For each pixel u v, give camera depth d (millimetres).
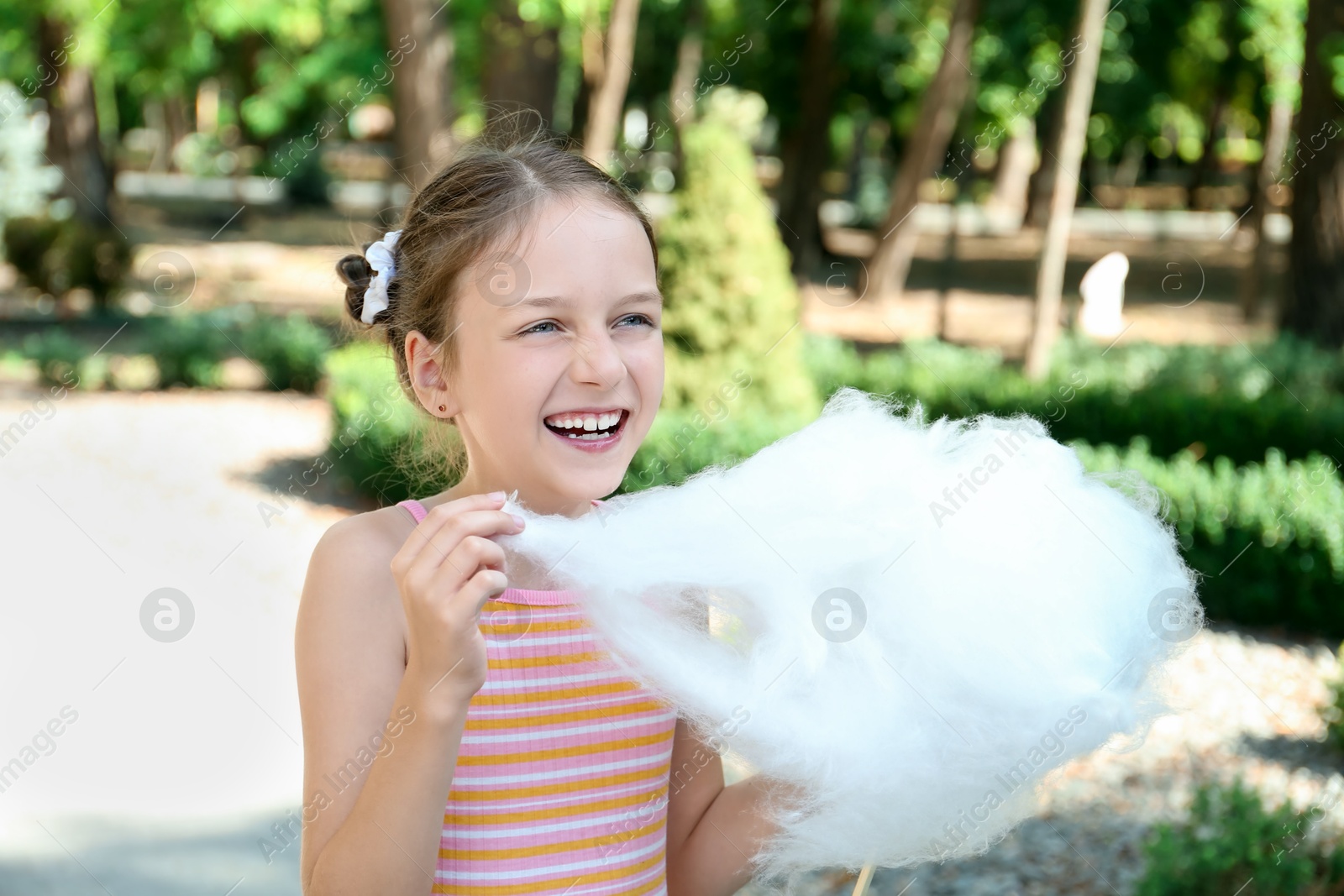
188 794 4434
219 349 11812
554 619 1422
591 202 1391
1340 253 11945
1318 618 6527
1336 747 4980
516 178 1395
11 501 7965
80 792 4441
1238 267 21328
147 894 3725
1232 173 39438
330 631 1362
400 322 1567
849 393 1511
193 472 8734
